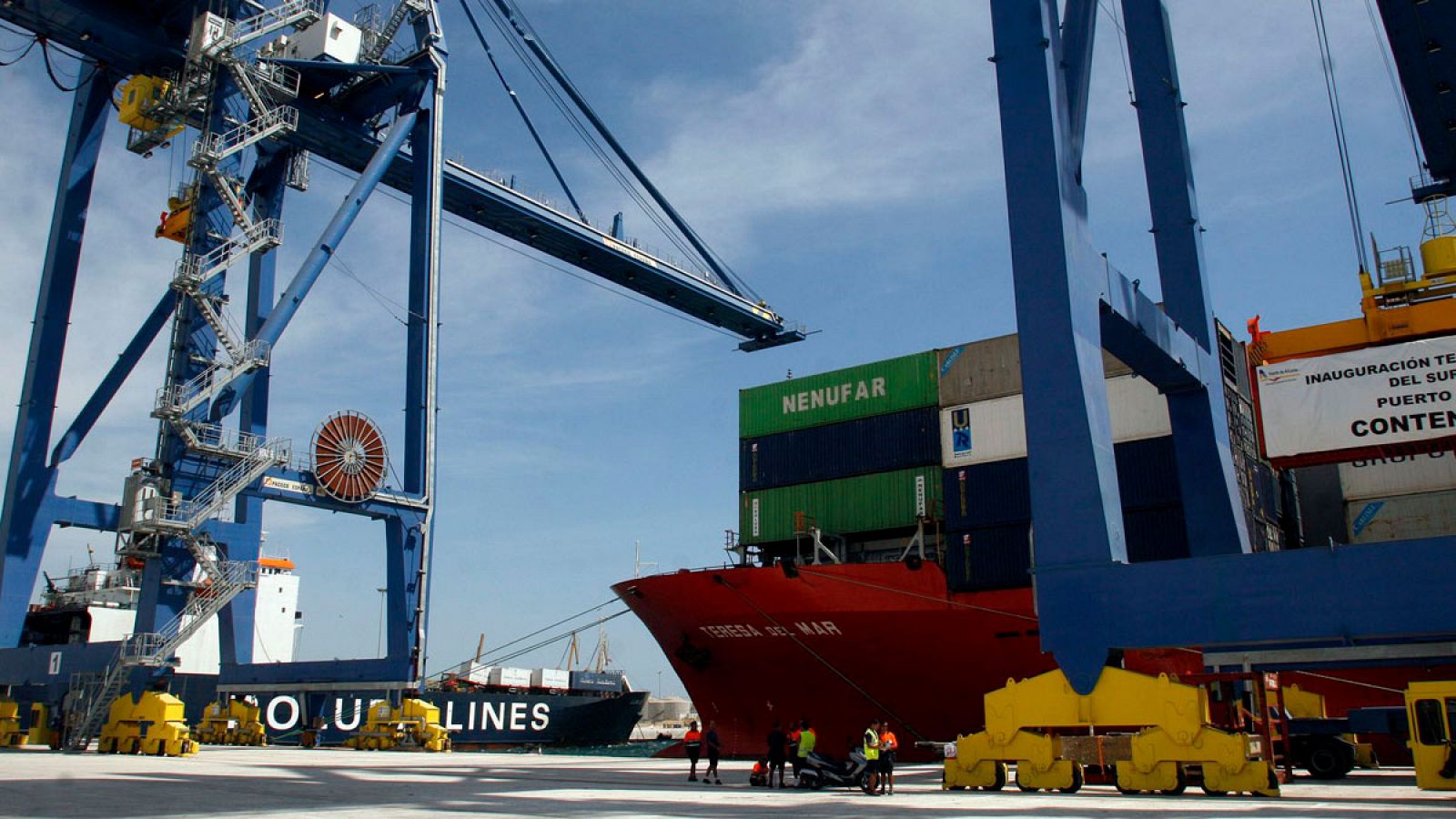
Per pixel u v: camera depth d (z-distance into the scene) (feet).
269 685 137.59
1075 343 64.49
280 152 147.64
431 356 141.90
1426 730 56.70
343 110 150.92
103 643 114.73
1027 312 66.23
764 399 123.03
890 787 57.26
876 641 94.22
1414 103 83.61
